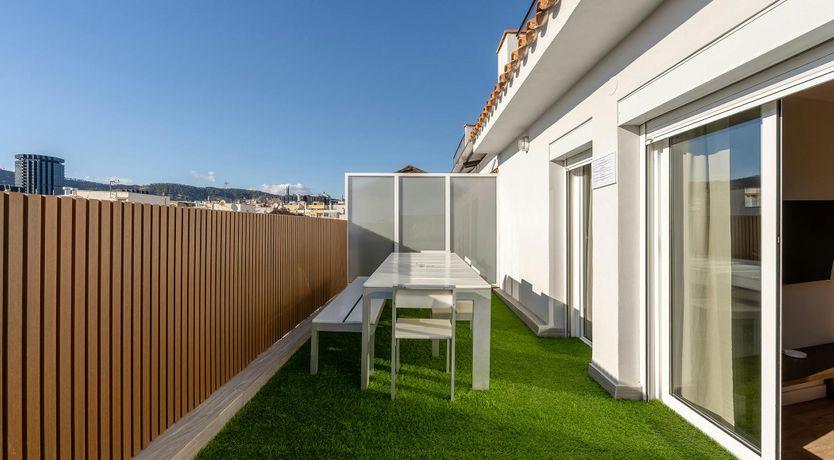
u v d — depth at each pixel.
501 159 8.12
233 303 3.29
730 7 2.02
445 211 8.34
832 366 3.08
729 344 2.34
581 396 3.07
